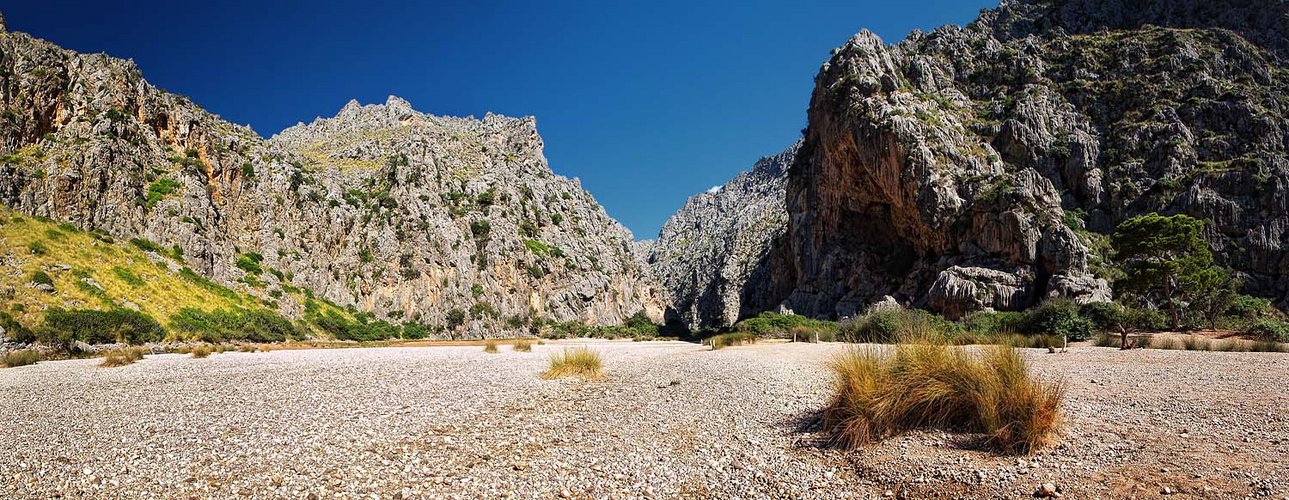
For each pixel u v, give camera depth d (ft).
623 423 37.73
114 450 31.17
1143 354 73.36
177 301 190.19
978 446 27.22
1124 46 298.97
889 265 278.87
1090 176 246.88
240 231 265.75
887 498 23.58
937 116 274.36
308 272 279.08
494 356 115.03
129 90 252.62
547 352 133.90
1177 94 263.49
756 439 32.86
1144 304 163.94
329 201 317.83
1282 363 55.26
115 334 151.23
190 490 24.54
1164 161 241.55
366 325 270.67
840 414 32.81
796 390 48.60
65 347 132.05
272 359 109.40
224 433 35.27
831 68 319.27
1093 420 31.12
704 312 546.67
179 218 229.66
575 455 29.91
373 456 29.53
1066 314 130.00
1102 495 20.72
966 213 236.02
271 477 26.13
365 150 465.88
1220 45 287.89
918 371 31.65
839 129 291.79
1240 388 39.40
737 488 25.16
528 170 526.98
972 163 253.85
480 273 356.18
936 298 214.90
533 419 39.22
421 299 313.94
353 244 311.47
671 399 46.57
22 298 146.61
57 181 202.39
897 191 263.29
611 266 484.33
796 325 201.16
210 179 263.29
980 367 30.76
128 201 218.59
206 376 71.15
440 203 371.76
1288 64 280.72
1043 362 66.23
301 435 34.30
